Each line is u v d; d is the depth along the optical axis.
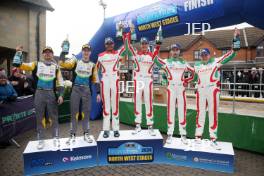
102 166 4.62
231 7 4.95
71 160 4.48
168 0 6.02
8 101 5.77
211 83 4.60
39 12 12.22
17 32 11.46
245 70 13.71
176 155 4.66
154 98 9.73
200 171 4.41
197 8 5.40
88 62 4.62
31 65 4.37
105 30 7.53
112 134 5.01
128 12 6.99
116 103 4.80
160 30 4.77
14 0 11.01
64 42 4.38
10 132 5.84
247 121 5.42
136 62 4.87
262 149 5.22
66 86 8.65
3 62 11.15
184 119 4.89
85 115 4.70
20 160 4.88
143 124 7.49
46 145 4.55
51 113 4.49
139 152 4.70
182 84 4.84
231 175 4.24
